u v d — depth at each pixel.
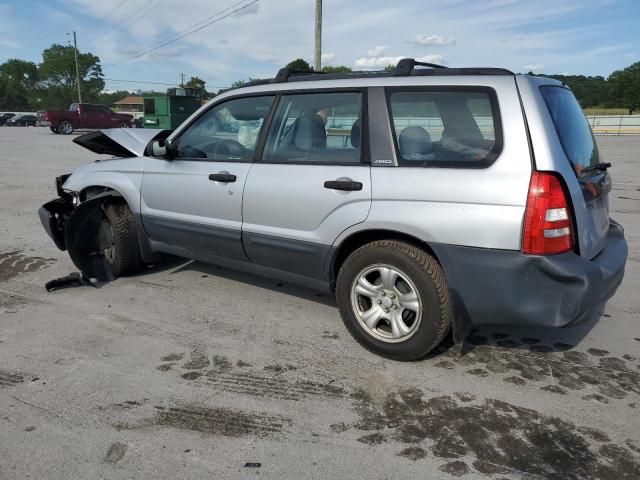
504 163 3.01
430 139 3.29
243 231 4.07
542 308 3.02
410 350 3.40
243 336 3.88
